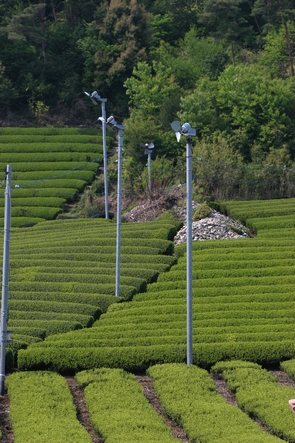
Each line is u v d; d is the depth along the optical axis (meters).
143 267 49.25
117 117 101.88
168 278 47.62
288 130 86.69
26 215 72.44
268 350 35.31
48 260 51.12
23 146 88.88
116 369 33.44
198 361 34.94
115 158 86.12
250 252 51.28
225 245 52.75
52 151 88.44
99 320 41.56
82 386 31.59
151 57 105.75
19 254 53.47
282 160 78.94
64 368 34.41
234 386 31.09
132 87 92.75
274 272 47.28
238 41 115.00
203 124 84.88
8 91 100.06
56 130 93.94
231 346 35.41
